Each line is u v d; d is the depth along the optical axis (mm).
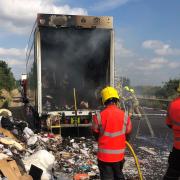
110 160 5824
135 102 17297
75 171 9094
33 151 10305
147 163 10281
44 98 14648
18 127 12836
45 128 14398
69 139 13148
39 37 14141
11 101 36750
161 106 29578
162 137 14883
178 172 6480
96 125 5898
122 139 5906
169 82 32844
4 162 7316
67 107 14703
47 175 7875
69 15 14172
